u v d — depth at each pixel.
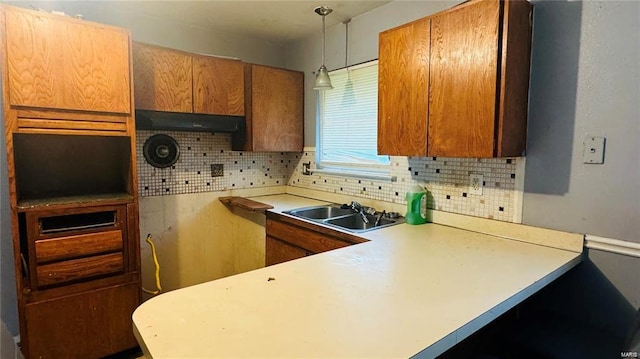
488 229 1.80
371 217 2.30
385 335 0.83
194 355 0.74
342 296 1.04
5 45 1.65
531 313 1.62
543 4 1.56
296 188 3.24
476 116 1.53
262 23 2.69
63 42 1.78
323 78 2.39
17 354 1.11
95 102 1.88
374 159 2.53
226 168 3.01
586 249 1.49
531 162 1.63
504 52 1.45
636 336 0.98
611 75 1.39
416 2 2.10
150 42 2.59
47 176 2.19
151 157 2.63
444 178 2.02
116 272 2.03
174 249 2.78
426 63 1.72
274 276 1.20
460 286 1.13
